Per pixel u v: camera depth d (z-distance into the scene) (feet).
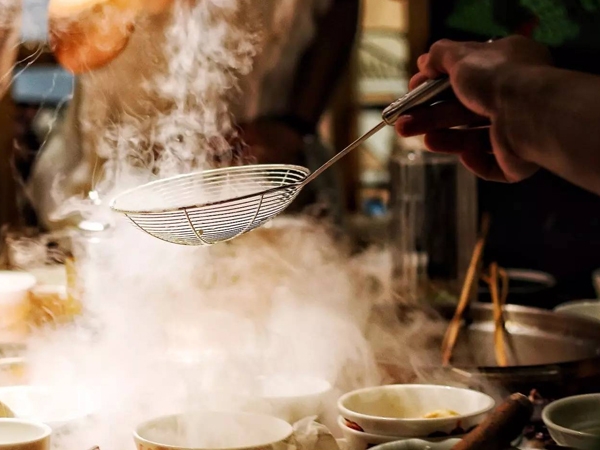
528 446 2.63
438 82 2.71
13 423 2.53
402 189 4.61
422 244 4.57
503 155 2.60
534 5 6.28
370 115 9.50
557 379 2.89
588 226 6.38
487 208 6.49
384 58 9.30
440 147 3.17
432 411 2.86
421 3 7.21
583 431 2.60
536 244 6.47
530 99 2.41
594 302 4.33
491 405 2.67
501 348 3.39
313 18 5.83
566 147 2.32
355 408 2.83
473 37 6.50
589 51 6.26
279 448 2.41
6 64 3.86
